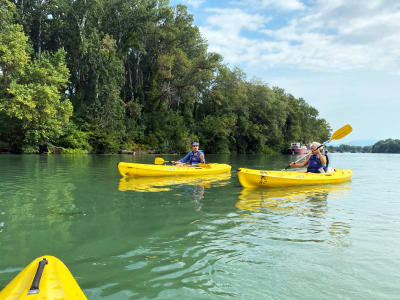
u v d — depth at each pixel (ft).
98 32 93.40
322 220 12.25
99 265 7.70
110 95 86.28
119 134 89.04
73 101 89.25
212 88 115.96
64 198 16.33
